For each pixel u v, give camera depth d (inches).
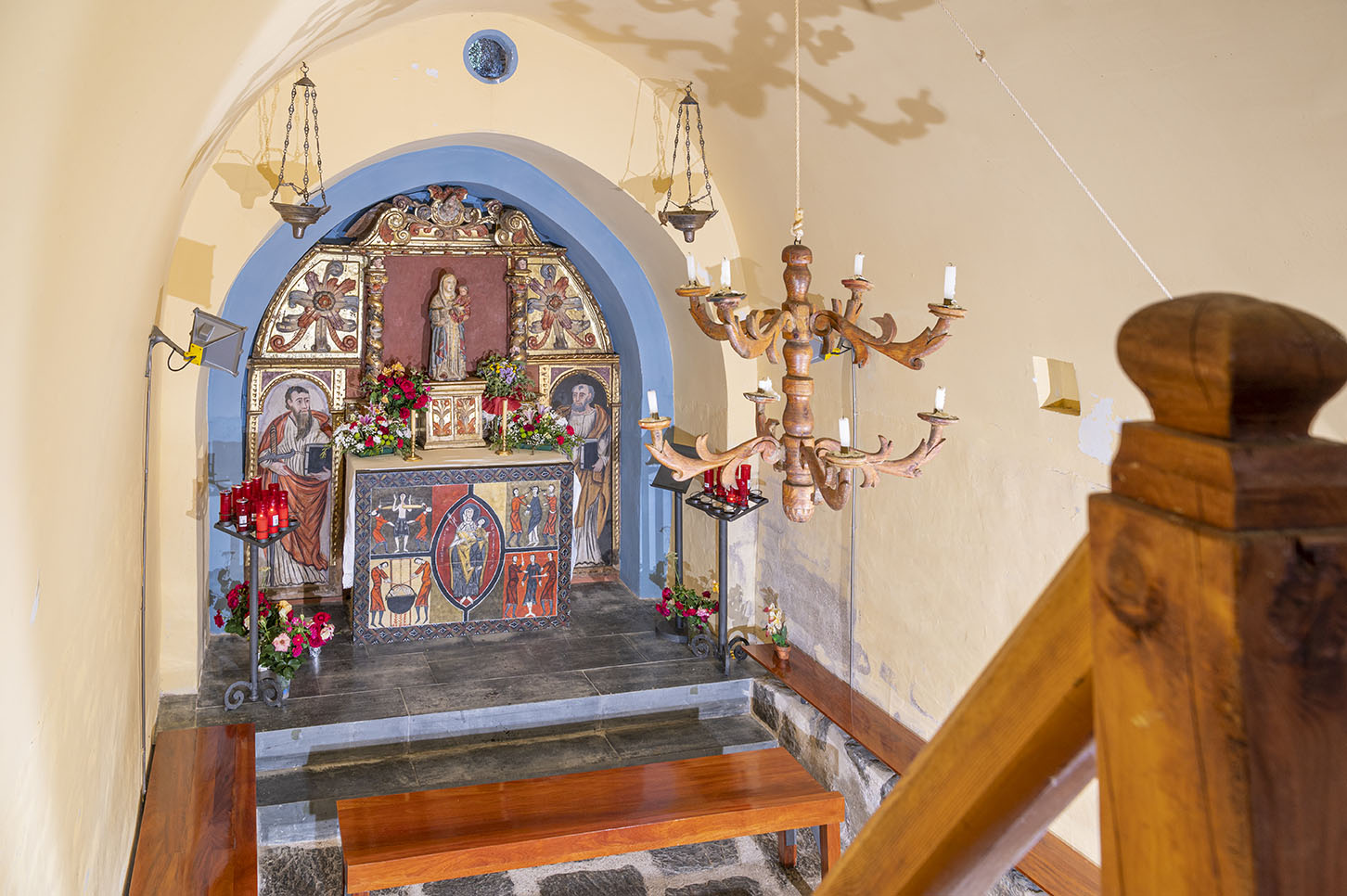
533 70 277.3
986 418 216.1
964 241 204.4
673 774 213.3
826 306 276.1
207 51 110.7
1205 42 128.0
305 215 248.7
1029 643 21.6
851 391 267.4
